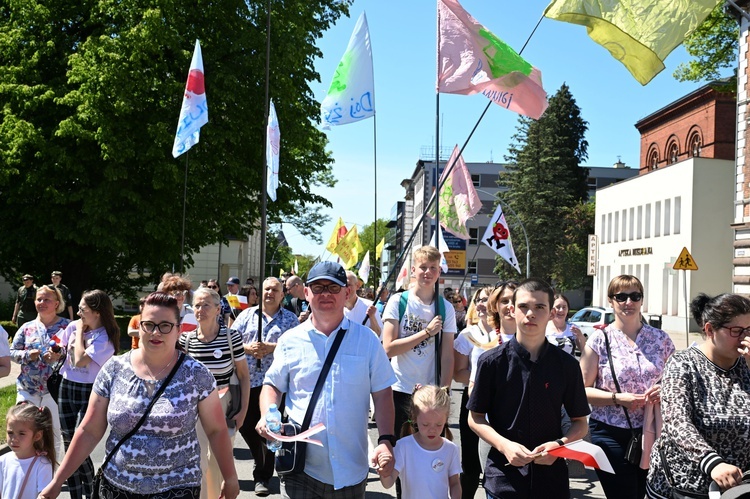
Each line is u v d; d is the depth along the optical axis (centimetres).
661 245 4622
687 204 4294
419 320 637
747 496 335
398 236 10700
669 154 5509
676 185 4438
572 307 7262
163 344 412
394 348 611
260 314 803
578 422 438
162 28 2289
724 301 389
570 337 875
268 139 1135
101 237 2309
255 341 811
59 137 2320
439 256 642
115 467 408
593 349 568
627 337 568
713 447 386
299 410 426
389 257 10756
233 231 2628
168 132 2330
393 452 435
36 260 2655
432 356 633
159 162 2317
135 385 412
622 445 550
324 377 427
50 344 691
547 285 440
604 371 560
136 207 2373
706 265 4244
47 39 2436
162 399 409
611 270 5403
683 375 394
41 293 757
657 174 4706
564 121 6900
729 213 4256
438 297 642
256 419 767
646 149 5869
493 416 442
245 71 2483
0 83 2333
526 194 6481
